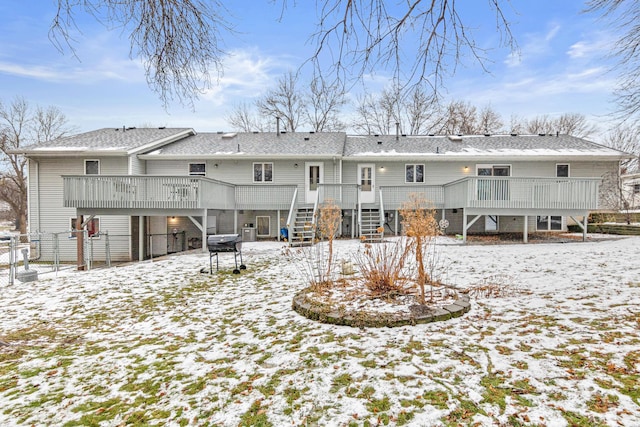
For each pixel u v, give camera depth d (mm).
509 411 2326
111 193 11477
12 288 7086
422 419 2289
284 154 14820
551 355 3107
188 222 15320
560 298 4895
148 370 3264
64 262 14133
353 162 15688
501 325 3918
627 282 5562
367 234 13703
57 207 14586
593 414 2254
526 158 14492
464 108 26484
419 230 4602
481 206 11445
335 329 3992
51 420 2512
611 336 3480
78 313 5301
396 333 3771
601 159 14562
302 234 12086
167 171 15391
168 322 4715
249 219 15539
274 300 5465
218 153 14945
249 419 2406
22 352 3828
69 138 16031
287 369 3102
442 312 4191
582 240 11820
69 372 3293
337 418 2355
